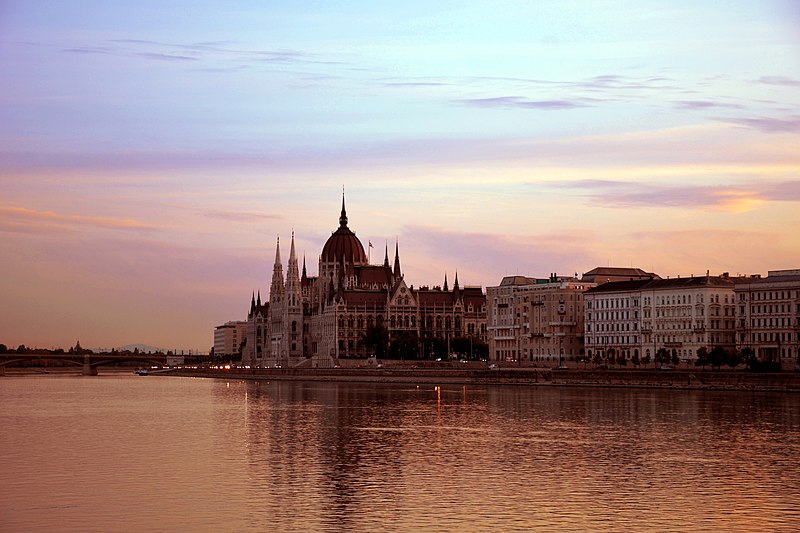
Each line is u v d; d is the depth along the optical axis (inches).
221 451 7357.3
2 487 5885.8
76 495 5654.5
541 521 5032.0
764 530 4881.9
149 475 6269.7
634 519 5073.8
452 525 4958.2
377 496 5595.5
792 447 7436.0
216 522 5022.1
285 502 5452.8
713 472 6348.4
